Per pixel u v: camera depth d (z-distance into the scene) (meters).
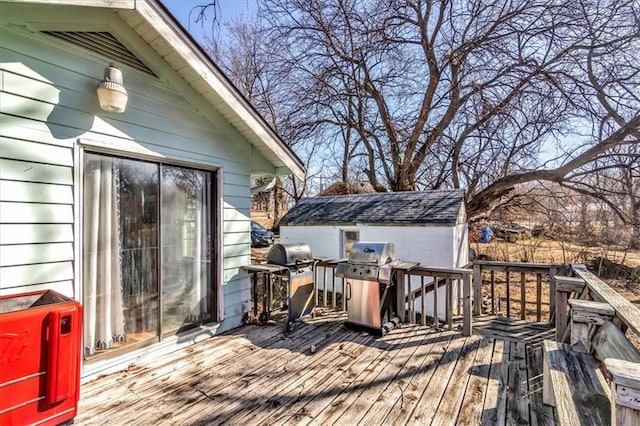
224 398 2.69
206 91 3.73
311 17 11.18
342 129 13.08
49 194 2.64
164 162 3.56
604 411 1.75
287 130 12.21
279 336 4.08
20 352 1.95
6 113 2.43
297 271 4.41
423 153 11.20
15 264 2.46
